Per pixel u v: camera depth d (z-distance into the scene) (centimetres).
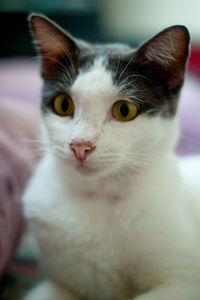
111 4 113
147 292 32
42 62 36
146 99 33
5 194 36
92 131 31
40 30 35
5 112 45
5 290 38
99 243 33
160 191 34
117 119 32
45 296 34
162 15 109
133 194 34
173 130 35
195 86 70
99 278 34
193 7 104
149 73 33
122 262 33
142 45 33
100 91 32
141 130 32
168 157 35
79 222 34
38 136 46
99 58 34
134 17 113
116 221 33
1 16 99
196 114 54
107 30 113
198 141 49
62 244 34
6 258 36
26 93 58
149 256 32
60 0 104
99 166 32
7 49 102
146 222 33
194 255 32
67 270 34
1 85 61
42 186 36
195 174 39
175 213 33
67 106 33
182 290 31
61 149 32
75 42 35
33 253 42
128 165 33
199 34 101
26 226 41
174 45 33
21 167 41
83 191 35
